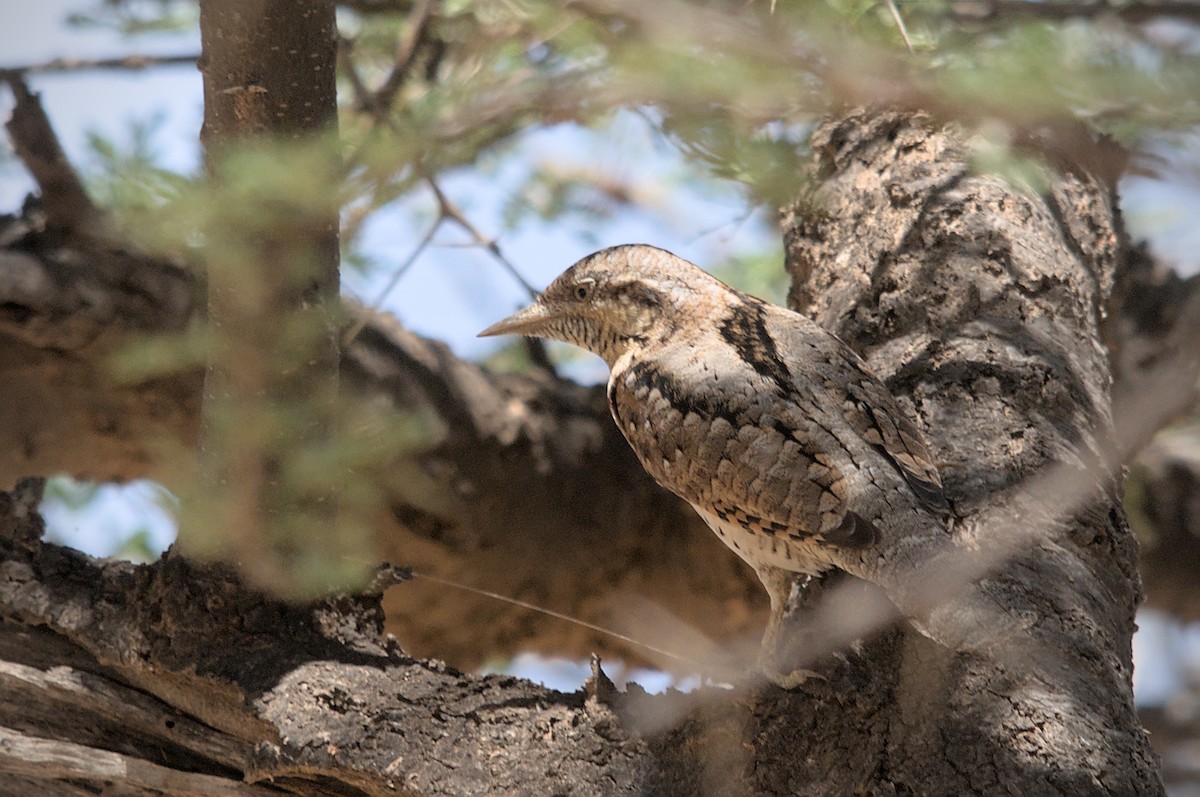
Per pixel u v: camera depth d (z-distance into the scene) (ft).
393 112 39.04
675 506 46.26
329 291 27.89
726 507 28.19
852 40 26.30
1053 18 35.65
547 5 29.09
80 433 42.24
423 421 43.86
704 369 29.35
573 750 25.48
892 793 22.82
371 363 43.57
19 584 29.81
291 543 28.71
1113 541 27.27
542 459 45.50
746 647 48.67
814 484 26.48
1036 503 27.20
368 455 33.96
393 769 25.50
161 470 41.68
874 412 27.58
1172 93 20.18
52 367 40.68
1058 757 22.27
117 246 39.78
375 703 26.63
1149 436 39.63
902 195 33.65
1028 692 23.21
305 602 29.01
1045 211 33.94
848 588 27.20
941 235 32.76
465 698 26.81
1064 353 30.68
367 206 29.04
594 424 46.57
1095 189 36.22
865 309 32.48
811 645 25.30
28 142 37.09
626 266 33.47
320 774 26.25
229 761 28.07
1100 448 29.43
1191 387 39.83
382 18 45.50
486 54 35.09
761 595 47.14
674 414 29.19
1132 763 22.53
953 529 26.71
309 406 28.45
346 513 40.19
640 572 47.06
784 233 37.06
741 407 28.04
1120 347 47.55
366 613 29.99
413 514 44.27
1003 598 24.34
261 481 28.30
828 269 34.32
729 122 27.89
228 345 27.68
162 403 41.14
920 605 24.09
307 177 25.29
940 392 29.94
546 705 26.48
